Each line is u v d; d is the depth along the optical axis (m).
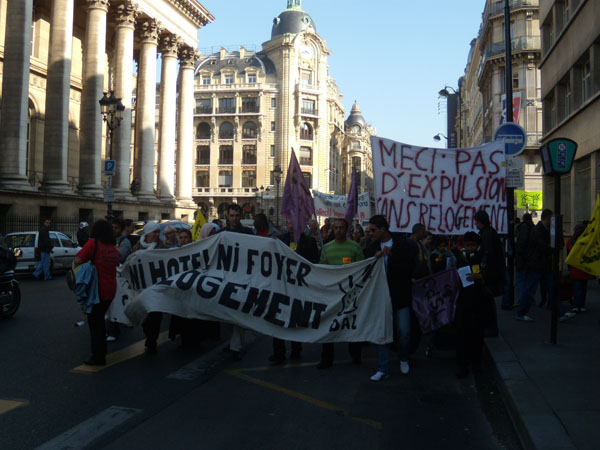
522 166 10.68
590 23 16.34
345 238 7.72
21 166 28.06
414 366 7.50
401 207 8.70
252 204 81.25
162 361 7.45
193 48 46.56
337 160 98.00
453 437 4.77
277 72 82.44
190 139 46.75
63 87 31.27
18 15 27.95
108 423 4.94
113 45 44.75
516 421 4.93
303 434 4.77
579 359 6.91
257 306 7.35
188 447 4.44
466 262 7.07
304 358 7.91
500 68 41.59
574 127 18.58
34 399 5.59
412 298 7.38
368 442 4.62
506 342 8.00
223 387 6.23
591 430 4.41
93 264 6.95
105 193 23.11
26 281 18.34
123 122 36.72
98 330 7.07
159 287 7.49
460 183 8.82
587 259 8.44
